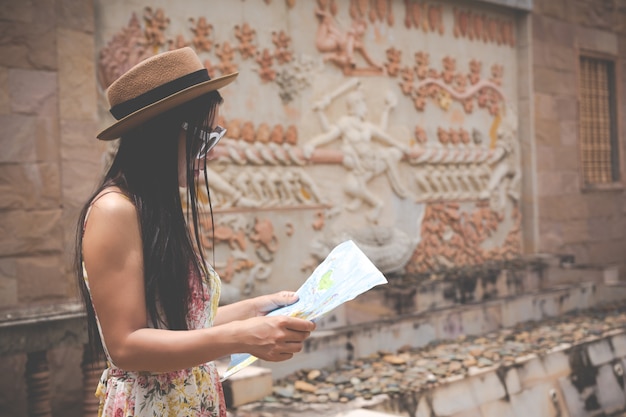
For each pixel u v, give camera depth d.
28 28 4.58
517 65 8.53
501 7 8.29
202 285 1.59
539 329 6.12
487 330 6.16
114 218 1.45
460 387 4.32
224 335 1.42
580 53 9.23
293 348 1.45
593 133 9.63
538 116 8.55
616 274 8.02
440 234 7.49
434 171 7.46
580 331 5.86
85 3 4.85
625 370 5.64
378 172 6.84
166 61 1.54
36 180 4.61
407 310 6.21
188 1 5.55
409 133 7.26
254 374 3.96
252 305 1.79
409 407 4.02
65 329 3.63
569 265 8.15
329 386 4.27
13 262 4.50
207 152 1.65
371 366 4.79
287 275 6.16
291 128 6.21
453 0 7.73
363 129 6.74
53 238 4.67
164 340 1.40
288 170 6.19
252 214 5.89
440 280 6.72
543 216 8.59
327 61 6.54
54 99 4.70
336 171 6.58
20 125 4.55
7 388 4.45
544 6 8.67
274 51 6.13
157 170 1.52
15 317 3.54
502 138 8.27
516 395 4.63
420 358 5.02
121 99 1.54
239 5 5.88
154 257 1.47
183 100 1.52
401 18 7.20
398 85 7.17
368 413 3.66
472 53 7.97
